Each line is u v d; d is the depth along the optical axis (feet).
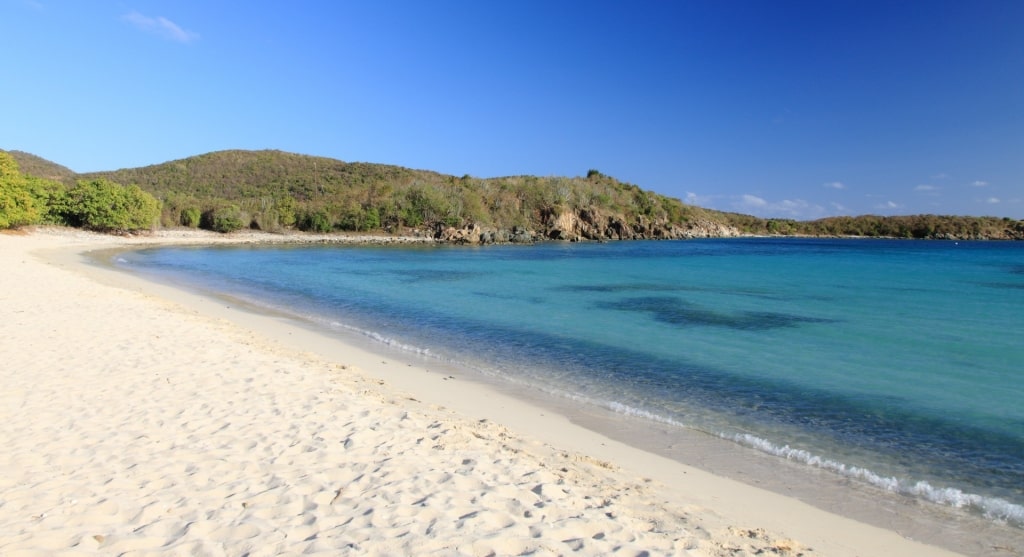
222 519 17.17
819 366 46.70
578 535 17.43
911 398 38.04
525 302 84.38
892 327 65.00
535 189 408.67
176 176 458.09
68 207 218.38
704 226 490.08
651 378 42.57
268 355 41.91
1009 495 24.03
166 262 144.36
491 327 63.21
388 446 24.47
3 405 27.27
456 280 116.88
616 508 20.04
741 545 18.04
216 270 127.75
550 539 16.89
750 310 77.92
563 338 57.47
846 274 135.85
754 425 32.48
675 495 22.26
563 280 119.03
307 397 31.17
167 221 274.98
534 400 35.96
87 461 21.34
